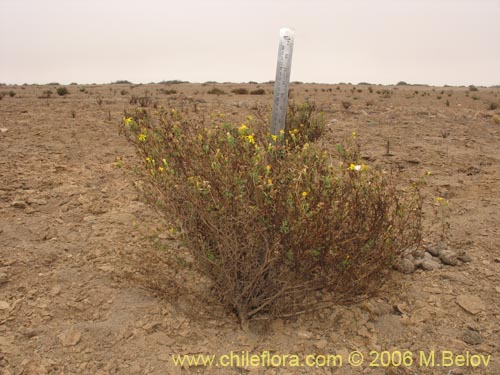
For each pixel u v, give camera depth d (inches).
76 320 114.3
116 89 1043.3
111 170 225.6
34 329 109.6
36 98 639.1
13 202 173.8
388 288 123.4
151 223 168.7
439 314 120.2
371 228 104.9
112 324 113.0
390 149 302.0
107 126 336.8
